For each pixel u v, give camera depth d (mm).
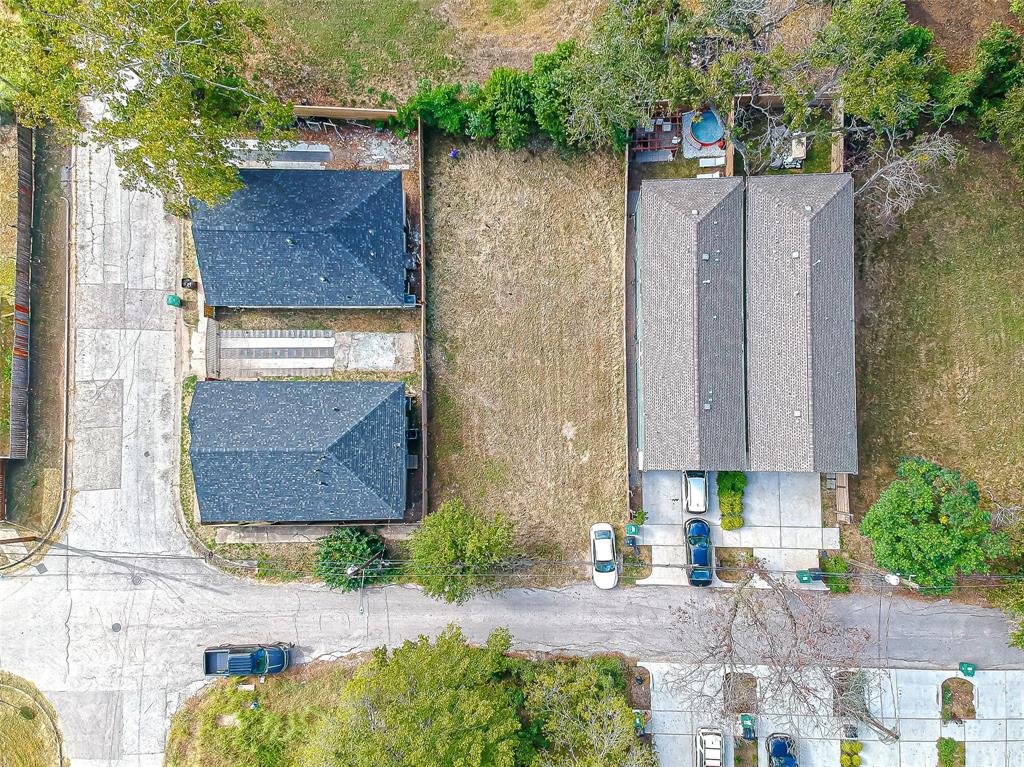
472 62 31594
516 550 31438
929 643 30922
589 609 31406
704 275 28656
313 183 29422
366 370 31594
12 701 31062
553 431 31875
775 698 29047
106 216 31328
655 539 31359
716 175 31422
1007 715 30609
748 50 27438
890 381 31312
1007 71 28297
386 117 31078
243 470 28531
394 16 31625
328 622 31422
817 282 28250
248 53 29906
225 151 26469
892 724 30625
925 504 26750
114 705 31094
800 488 31125
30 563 31219
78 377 31312
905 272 31328
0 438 30875
